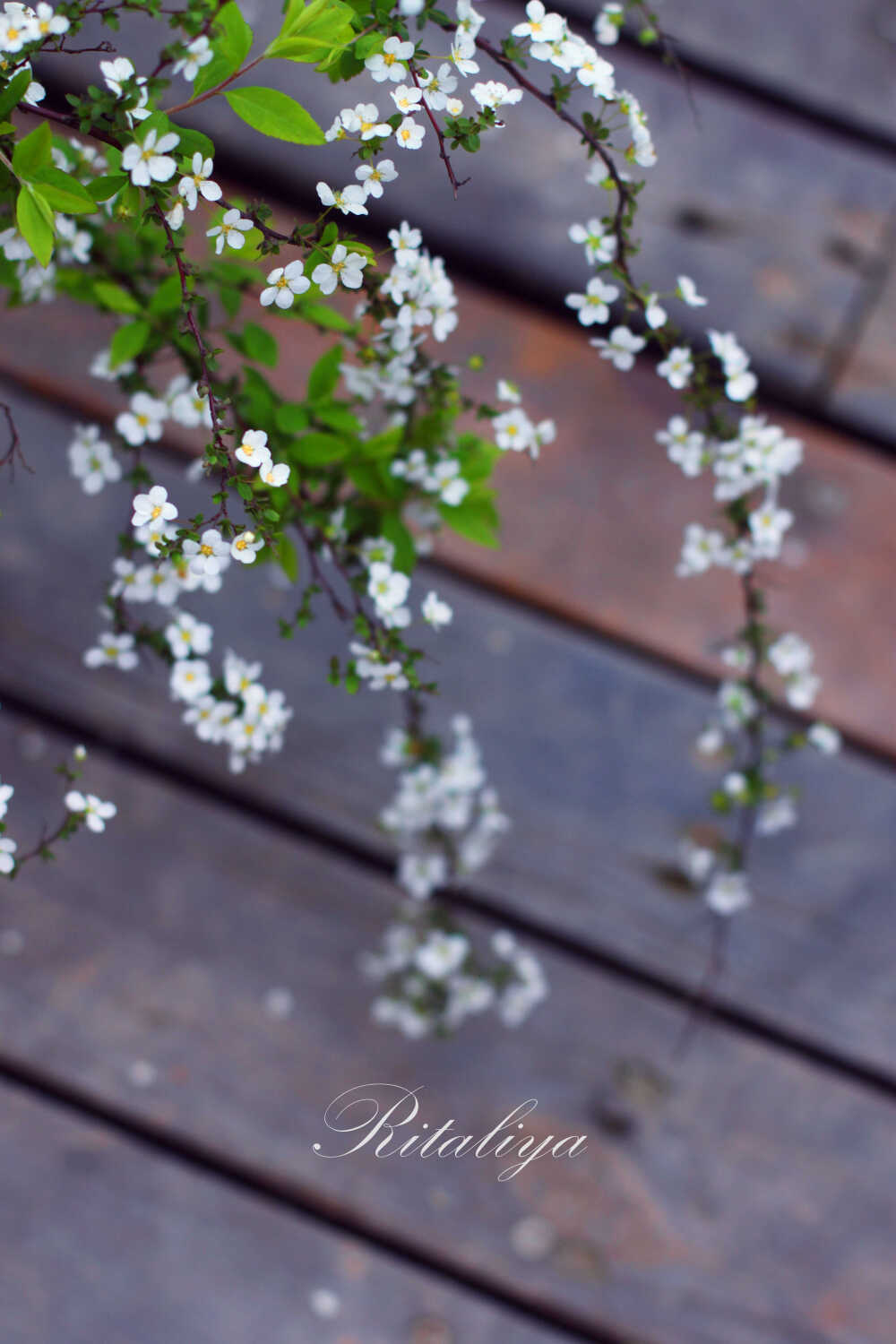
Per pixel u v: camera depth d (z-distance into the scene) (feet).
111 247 2.98
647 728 3.81
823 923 3.79
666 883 3.79
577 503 3.83
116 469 3.00
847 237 3.88
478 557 3.80
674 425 3.03
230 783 3.79
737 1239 3.72
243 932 3.78
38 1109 3.70
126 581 2.96
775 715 3.80
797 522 3.87
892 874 3.79
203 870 3.79
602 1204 3.73
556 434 3.83
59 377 3.70
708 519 3.82
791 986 3.79
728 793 3.31
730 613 3.82
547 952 3.81
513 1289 3.70
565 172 3.82
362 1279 3.68
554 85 2.83
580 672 3.82
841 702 3.82
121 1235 3.67
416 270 2.85
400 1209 3.70
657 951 3.80
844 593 3.85
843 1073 3.79
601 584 3.82
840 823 3.80
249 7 3.62
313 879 3.79
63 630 3.76
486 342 3.83
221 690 3.01
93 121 2.73
